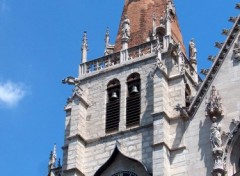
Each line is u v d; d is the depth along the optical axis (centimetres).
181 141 7256
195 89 7975
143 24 8819
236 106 7144
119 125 7738
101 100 8044
